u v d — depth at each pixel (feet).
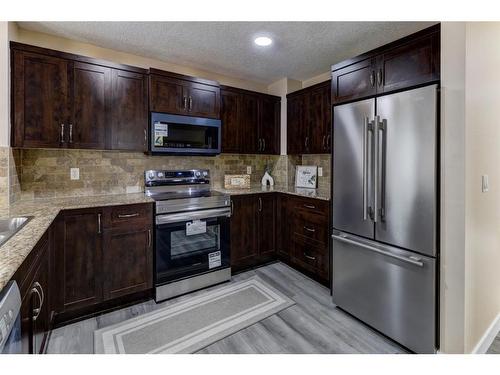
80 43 8.35
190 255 8.73
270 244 10.98
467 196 5.21
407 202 5.90
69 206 6.91
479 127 5.54
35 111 7.03
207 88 9.86
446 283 5.49
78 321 7.05
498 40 6.15
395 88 6.16
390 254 6.17
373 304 6.72
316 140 10.32
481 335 5.93
